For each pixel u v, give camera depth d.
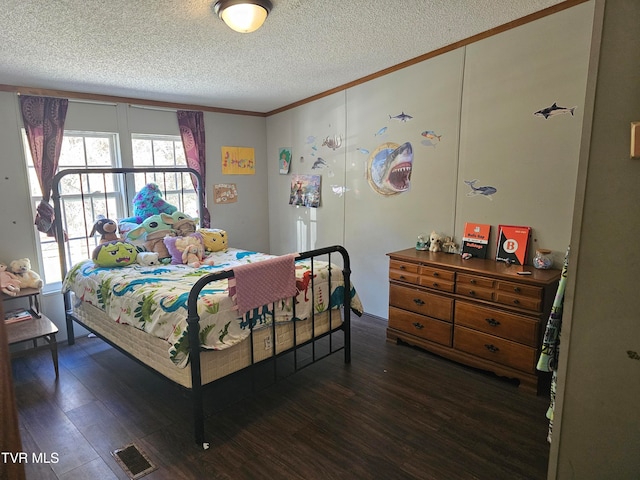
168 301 2.14
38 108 3.23
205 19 2.16
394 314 3.21
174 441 2.08
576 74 2.36
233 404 2.28
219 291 2.23
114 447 2.04
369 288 3.88
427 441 2.04
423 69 3.11
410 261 3.03
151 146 4.04
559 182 2.51
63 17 2.06
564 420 1.24
